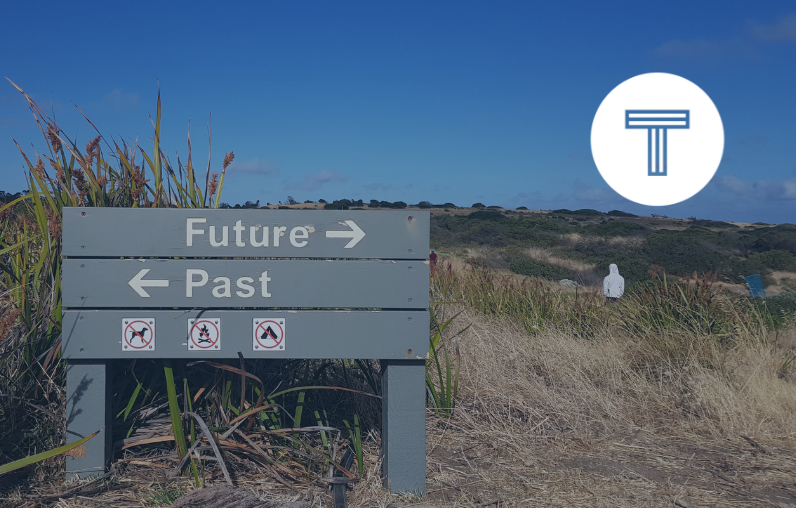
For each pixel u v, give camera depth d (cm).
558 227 4122
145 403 323
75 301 279
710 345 548
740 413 423
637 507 284
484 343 557
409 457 292
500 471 326
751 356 531
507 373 498
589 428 404
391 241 290
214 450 277
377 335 287
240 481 284
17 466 238
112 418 302
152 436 304
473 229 4009
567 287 1313
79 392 281
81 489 265
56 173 326
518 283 874
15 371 290
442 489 299
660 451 369
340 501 266
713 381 473
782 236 3062
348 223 288
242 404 303
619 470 334
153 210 282
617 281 841
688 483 318
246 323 283
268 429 317
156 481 277
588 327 689
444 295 798
